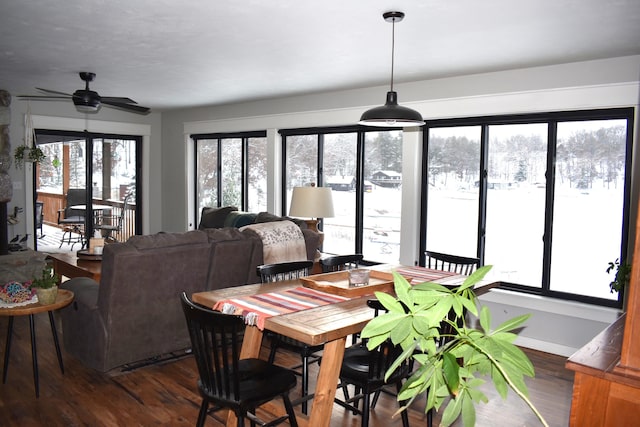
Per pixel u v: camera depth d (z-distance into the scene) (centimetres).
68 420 283
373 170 546
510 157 446
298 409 307
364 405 242
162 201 809
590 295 406
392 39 336
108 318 325
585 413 143
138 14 297
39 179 692
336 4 274
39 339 418
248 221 589
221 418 290
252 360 259
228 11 289
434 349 106
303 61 412
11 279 464
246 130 666
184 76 484
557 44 344
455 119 475
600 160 398
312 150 602
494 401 325
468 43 347
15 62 432
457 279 326
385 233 540
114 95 609
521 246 442
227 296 272
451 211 484
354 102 545
